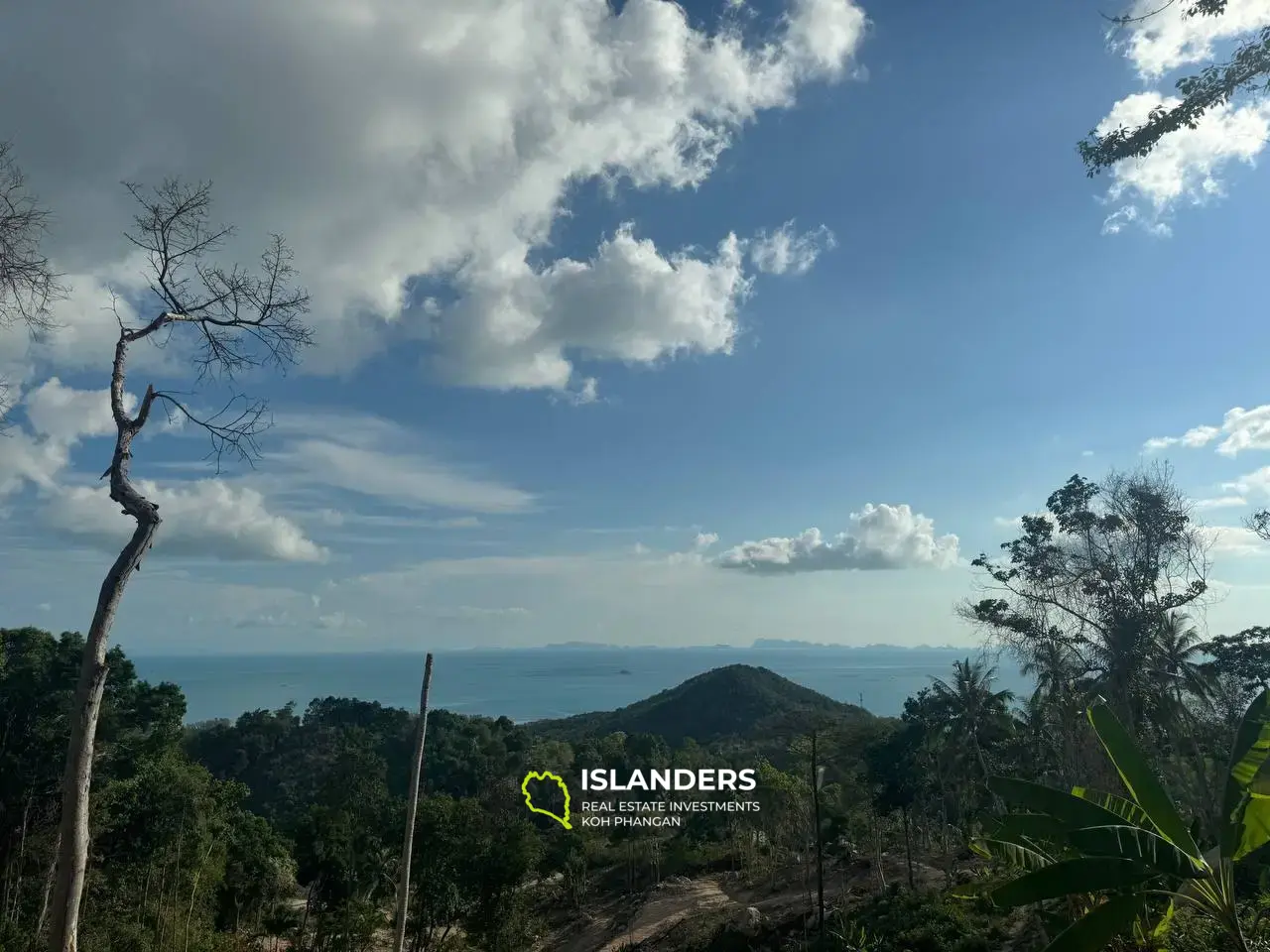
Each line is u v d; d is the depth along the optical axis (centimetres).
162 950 2741
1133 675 2997
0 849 2961
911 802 4497
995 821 1034
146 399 918
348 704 10469
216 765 8994
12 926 2555
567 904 5181
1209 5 1031
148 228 966
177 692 3562
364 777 5294
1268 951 995
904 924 2642
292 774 8662
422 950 3622
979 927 2489
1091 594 3158
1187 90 1088
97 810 2955
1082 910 1236
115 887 2980
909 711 4566
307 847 4334
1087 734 2475
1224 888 775
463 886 3547
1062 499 3344
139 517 862
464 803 3900
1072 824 866
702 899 4428
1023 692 3688
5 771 2898
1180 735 2925
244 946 3519
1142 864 778
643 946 3753
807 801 4547
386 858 4184
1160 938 1046
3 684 2958
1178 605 3078
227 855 3666
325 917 3975
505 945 3559
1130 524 3191
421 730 1794
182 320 993
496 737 9712
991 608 3338
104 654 831
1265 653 3209
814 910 3494
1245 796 788
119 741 3338
